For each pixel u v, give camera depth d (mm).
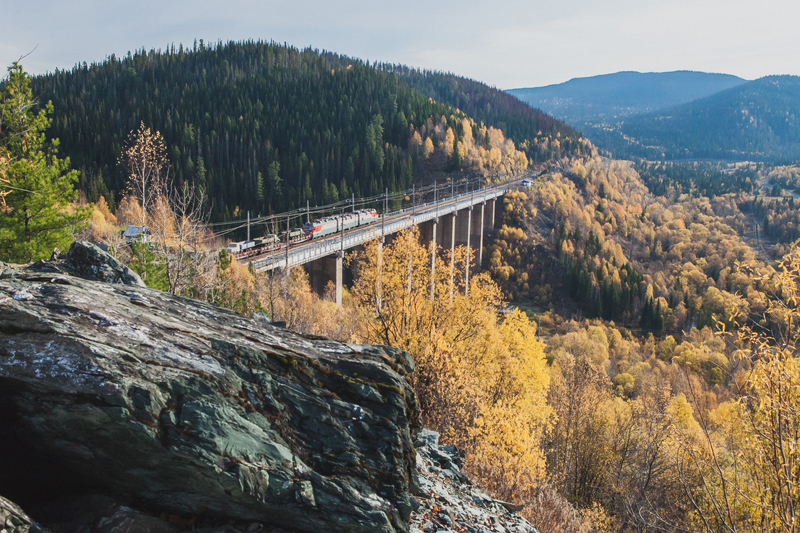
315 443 7387
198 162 122938
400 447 7984
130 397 5852
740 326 8875
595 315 123875
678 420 32438
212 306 9172
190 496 6250
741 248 148500
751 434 9414
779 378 8219
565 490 27531
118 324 6891
